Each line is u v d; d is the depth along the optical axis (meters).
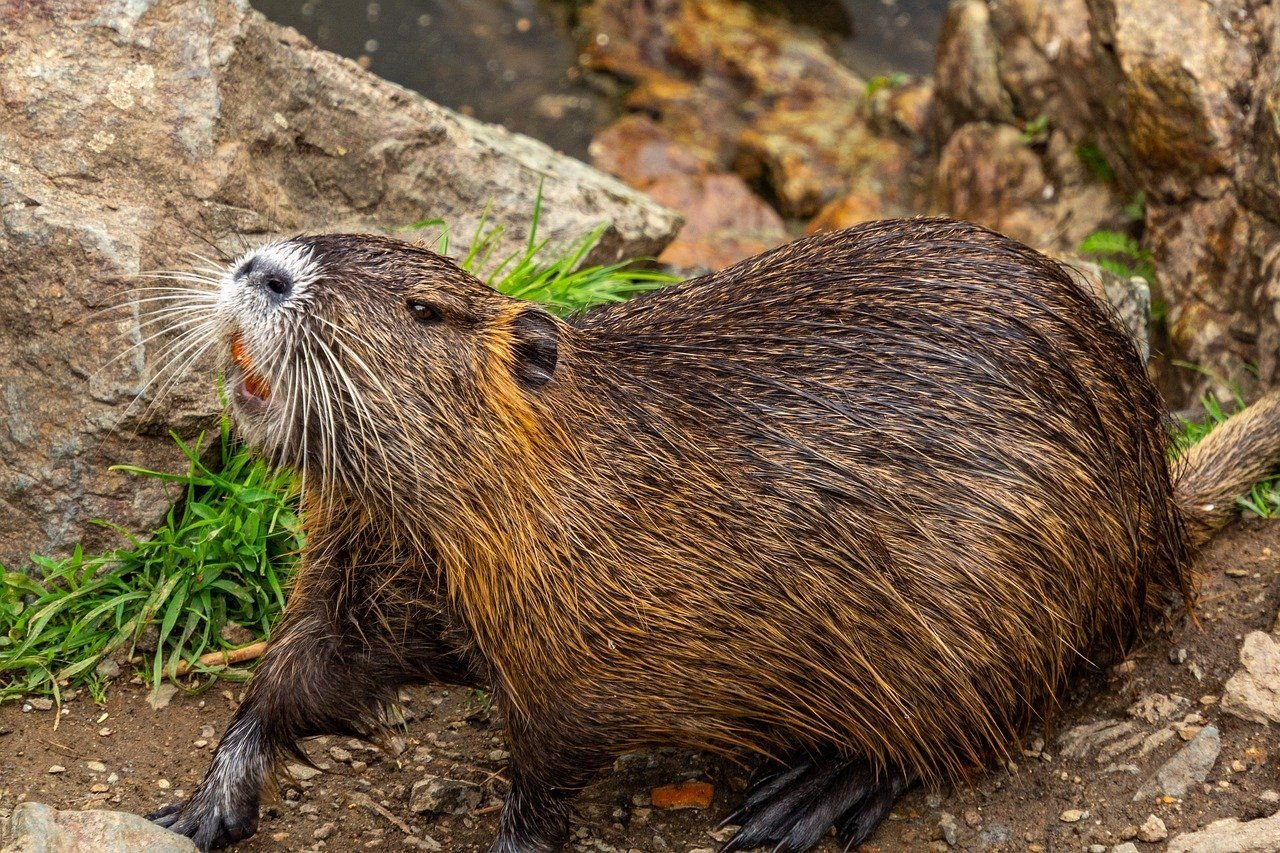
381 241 8.57
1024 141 19.05
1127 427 10.09
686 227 20.80
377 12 24.56
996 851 9.43
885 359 9.40
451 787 9.82
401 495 8.45
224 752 9.24
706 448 8.99
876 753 9.57
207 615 10.67
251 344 8.17
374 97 13.07
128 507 10.73
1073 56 18.05
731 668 9.03
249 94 12.06
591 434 8.77
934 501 9.20
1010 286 9.83
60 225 10.77
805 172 22.05
